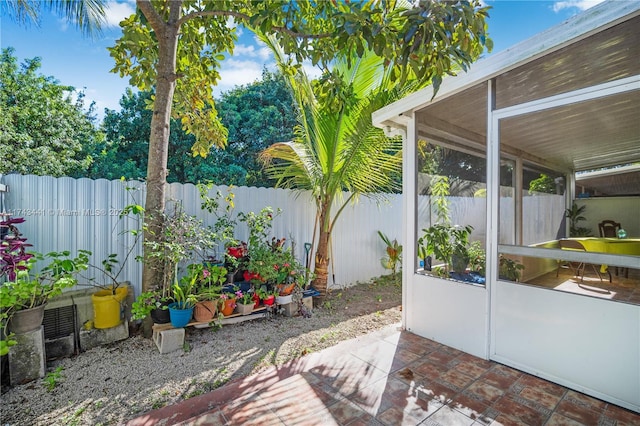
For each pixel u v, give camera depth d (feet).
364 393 7.91
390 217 21.85
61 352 9.95
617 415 7.07
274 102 43.21
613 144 9.78
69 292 10.85
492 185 9.70
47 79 40.75
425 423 6.81
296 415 7.06
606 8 6.93
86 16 12.24
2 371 8.46
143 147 40.91
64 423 6.95
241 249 13.56
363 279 20.33
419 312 11.64
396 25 8.21
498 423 6.80
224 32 13.73
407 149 12.21
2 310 8.45
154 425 6.75
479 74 9.13
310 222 17.61
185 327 11.58
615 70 7.80
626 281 7.44
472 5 6.95
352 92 13.56
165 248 10.91
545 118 9.32
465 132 10.62
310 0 9.64
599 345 7.72
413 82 13.10
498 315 9.52
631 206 9.23
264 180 40.60
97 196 11.82
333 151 14.88
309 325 12.86
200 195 13.41
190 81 14.65
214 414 7.11
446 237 11.13
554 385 8.28
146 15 10.49
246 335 11.71
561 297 8.30
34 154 33.47
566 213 10.42
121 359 9.77
